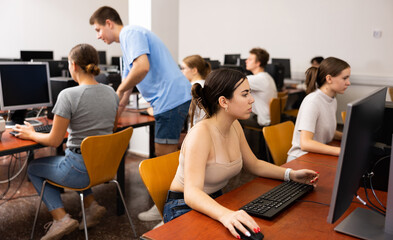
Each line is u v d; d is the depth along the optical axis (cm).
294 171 155
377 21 570
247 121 421
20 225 255
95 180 223
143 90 276
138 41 255
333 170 175
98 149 213
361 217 121
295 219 121
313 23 635
